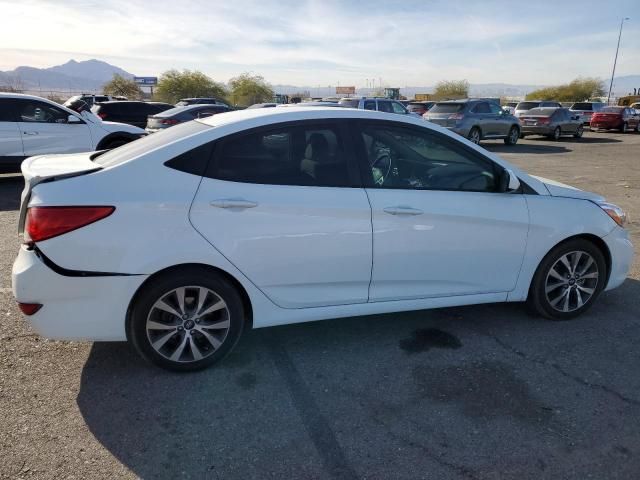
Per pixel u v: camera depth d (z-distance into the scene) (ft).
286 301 10.84
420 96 246.27
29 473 7.73
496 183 12.14
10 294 14.32
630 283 16.15
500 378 10.61
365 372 10.78
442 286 12.01
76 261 9.30
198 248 9.83
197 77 208.85
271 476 7.83
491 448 8.50
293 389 10.12
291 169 10.59
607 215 13.23
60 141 31.91
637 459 8.29
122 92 198.49
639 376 10.75
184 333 10.36
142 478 7.72
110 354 11.24
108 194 9.45
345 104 60.75
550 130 74.33
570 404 9.73
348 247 10.84
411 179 11.54
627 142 72.84
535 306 13.16
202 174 10.02
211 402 9.64
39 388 9.91
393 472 7.95
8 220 22.41
